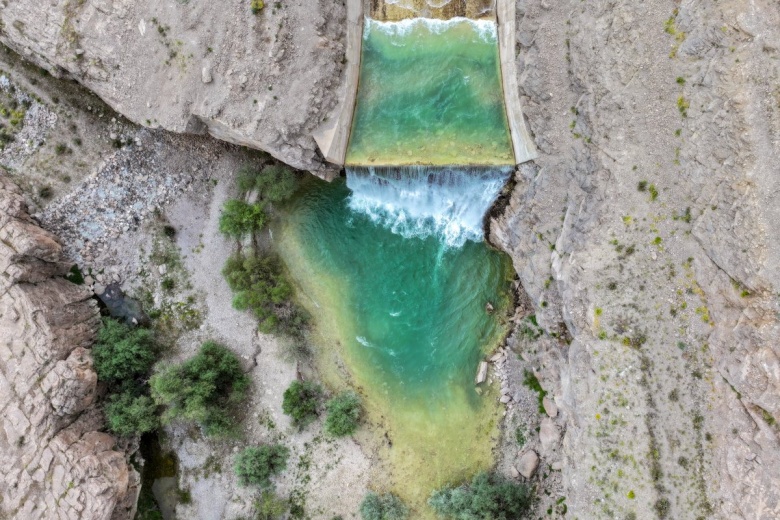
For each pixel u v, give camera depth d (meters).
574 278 23.58
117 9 25.58
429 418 28.00
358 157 28.08
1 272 26.36
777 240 19.44
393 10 28.14
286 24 25.41
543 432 26.80
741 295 20.22
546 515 26.45
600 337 22.80
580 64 23.75
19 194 28.30
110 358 27.25
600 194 23.27
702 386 21.12
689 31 21.16
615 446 22.38
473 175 27.64
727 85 20.19
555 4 24.33
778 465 19.31
